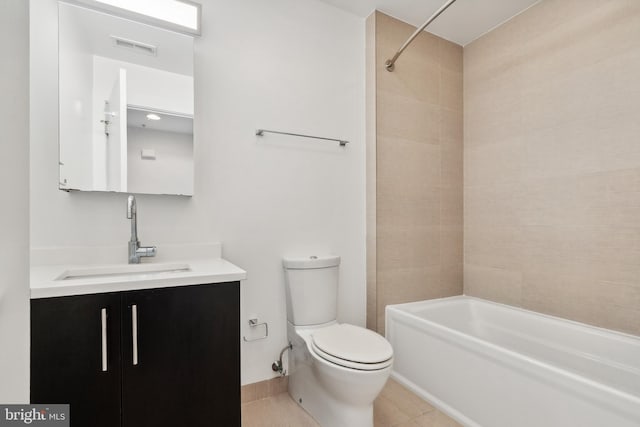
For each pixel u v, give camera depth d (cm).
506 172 215
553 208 189
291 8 189
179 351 109
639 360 145
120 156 143
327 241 200
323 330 156
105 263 140
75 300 95
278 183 183
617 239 161
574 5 179
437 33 231
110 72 142
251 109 176
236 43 172
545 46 193
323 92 200
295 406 165
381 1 200
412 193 221
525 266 203
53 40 133
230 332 118
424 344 178
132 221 139
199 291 112
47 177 132
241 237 172
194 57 161
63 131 133
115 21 143
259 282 176
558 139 186
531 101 201
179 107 155
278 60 185
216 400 115
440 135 234
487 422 143
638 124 154
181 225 158
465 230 244
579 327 170
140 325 103
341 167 206
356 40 213
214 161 166
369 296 211
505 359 136
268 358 177
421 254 224
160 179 150
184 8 156
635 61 155
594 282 170
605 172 166
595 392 108
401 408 166
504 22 217
